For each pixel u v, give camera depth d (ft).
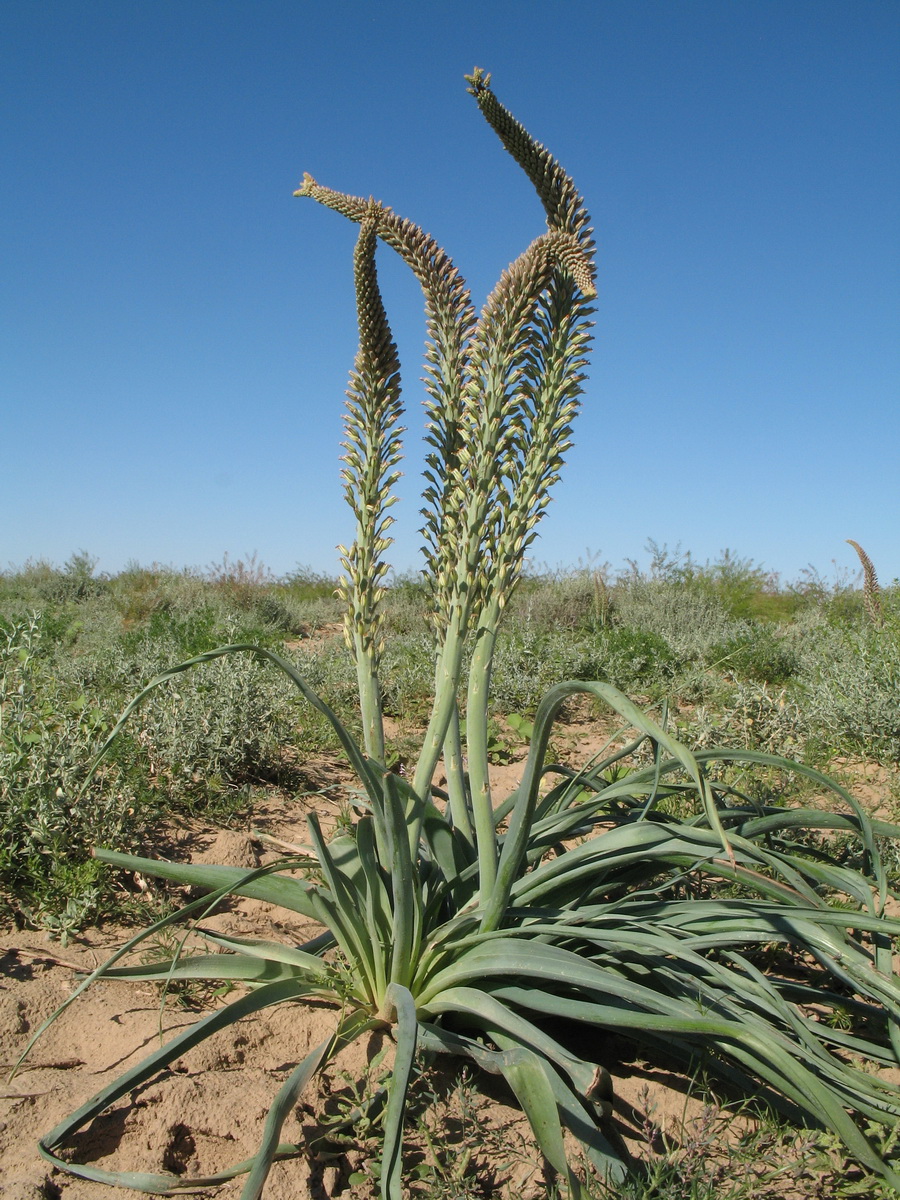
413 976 8.32
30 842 11.50
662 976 8.24
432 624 8.73
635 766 16.78
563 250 7.65
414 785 8.45
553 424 8.29
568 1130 7.62
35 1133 7.34
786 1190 7.02
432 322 8.84
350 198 8.45
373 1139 7.38
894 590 33.68
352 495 8.75
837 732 20.93
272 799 16.79
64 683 23.32
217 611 46.98
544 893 8.96
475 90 7.85
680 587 49.42
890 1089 7.48
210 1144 7.42
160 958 10.14
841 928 8.62
